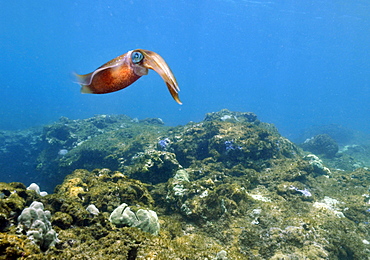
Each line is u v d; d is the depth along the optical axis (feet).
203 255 17.46
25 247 12.54
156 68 2.87
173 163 36.22
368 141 115.14
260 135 47.19
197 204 27.35
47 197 20.51
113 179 29.48
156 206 29.53
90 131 69.31
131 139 56.18
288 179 37.27
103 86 2.91
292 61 510.58
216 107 357.61
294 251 22.00
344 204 32.40
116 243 15.98
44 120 162.71
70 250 14.61
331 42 336.29
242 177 37.40
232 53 504.02
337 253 22.59
